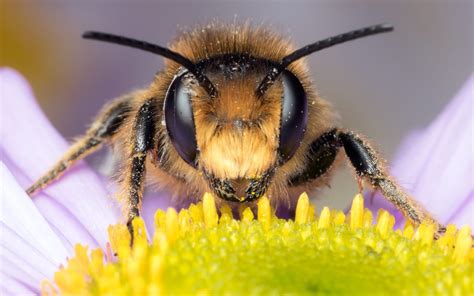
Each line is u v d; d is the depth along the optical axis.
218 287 0.05
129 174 0.05
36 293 0.05
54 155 0.06
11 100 0.06
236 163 0.05
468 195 0.06
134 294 0.05
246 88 0.05
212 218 0.05
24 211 0.06
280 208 0.06
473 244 0.05
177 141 0.05
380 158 0.05
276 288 0.05
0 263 0.05
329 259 0.05
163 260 0.05
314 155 0.06
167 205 0.06
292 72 0.05
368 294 0.05
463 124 0.06
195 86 0.05
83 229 0.06
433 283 0.05
